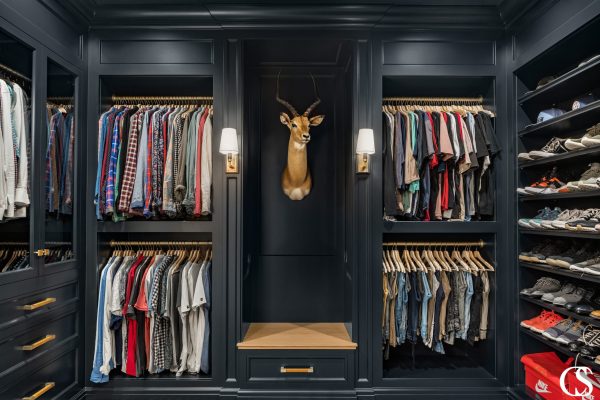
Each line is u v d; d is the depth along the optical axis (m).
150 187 1.97
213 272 2.04
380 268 2.04
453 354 2.40
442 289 2.06
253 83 2.52
